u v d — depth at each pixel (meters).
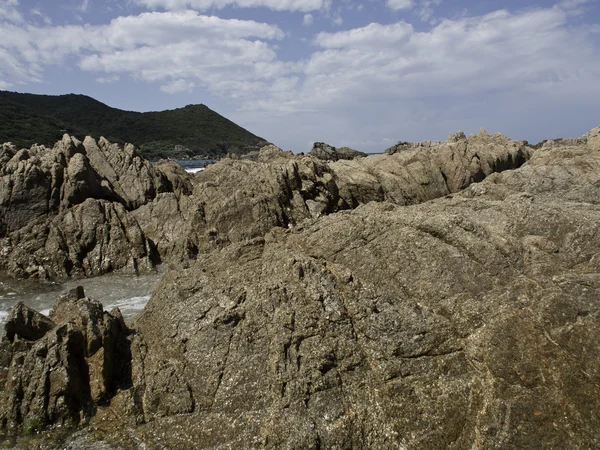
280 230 16.16
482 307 11.01
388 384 10.09
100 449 9.85
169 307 12.98
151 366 11.73
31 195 26.27
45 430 10.44
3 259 24.27
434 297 12.14
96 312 12.42
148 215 29.09
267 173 32.81
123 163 34.12
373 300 11.62
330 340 10.70
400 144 70.25
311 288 11.59
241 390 10.45
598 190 27.05
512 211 16.11
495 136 63.47
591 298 10.03
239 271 13.50
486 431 8.92
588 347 9.26
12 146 32.81
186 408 10.45
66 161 30.55
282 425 9.43
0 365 11.62
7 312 18.67
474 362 10.08
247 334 11.29
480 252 12.67
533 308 10.21
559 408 8.84
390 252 13.34
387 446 9.28
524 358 9.53
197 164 125.94
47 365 10.90
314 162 36.25
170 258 26.33
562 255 14.12
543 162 37.25
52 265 24.08
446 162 41.25
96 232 25.36
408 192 38.59
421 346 10.59
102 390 11.20
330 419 9.57
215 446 9.62
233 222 27.69
